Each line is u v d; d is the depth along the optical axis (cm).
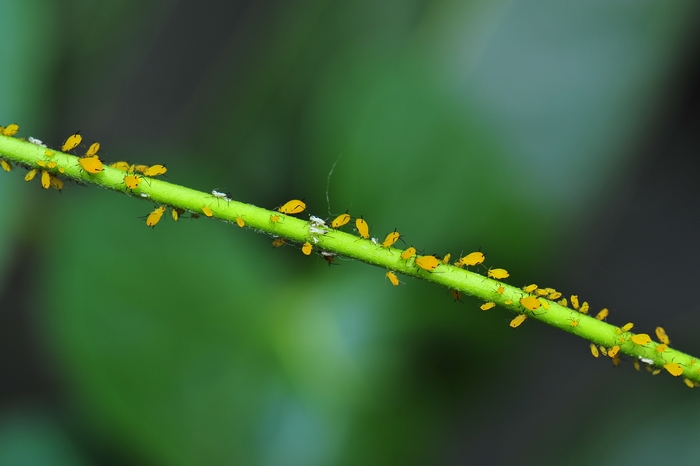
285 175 30
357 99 29
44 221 29
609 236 35
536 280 29
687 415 28
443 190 29
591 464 29
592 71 29
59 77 30
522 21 29
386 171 29
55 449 29
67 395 29
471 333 29
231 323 29
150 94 33
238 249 29
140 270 29
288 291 29
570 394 32
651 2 29
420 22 29
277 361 29
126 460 29
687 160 34
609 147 29
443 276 25
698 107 33
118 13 30
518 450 32
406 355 29
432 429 29
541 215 29
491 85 29
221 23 35
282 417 29
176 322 29
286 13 31
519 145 29
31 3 29
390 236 25
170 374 29
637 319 34
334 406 29
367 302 29
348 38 30
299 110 30
